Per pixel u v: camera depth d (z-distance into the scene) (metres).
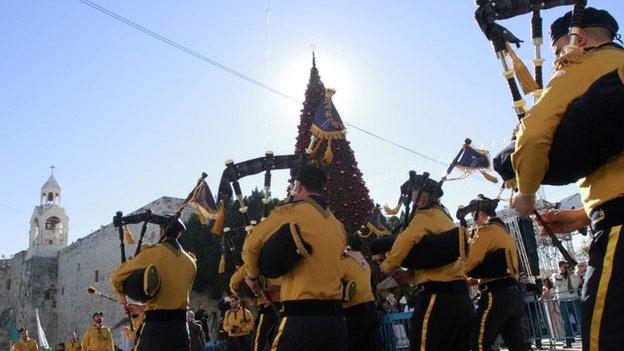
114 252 35.75
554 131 2.10
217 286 27.27
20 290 46.47
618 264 1.94
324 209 3.95
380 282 10.28
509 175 2.50
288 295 3.67
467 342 4.97
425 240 4.77
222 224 5.74
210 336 27.05
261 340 6.15
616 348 1.88
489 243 5.39
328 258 3.72
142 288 5.18
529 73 2.54
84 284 39.41
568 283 10.13
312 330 3.53
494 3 2.67
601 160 2.05
